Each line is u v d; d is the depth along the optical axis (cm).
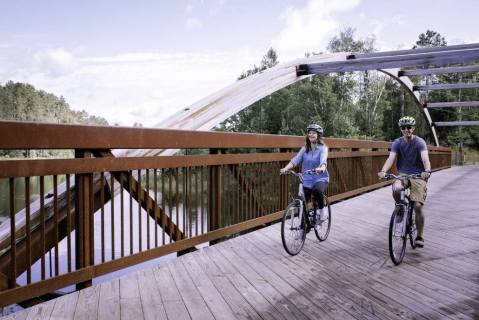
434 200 966
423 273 406
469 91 6638
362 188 1059
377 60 1318
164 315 297
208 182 498
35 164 290
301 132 5262
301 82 5541
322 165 471
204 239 483
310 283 372
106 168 347
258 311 306
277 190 662
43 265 307
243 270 408
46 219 383
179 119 810
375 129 5809
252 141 570
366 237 568
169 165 422
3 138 262
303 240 484
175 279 377
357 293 347
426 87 2409
